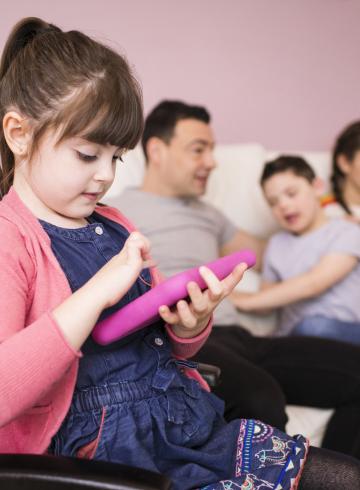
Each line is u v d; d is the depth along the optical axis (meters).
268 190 2.02
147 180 1.99
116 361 0.86
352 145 2.16
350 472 0.93
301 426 1.58
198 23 2.47
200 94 2.52
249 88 2.56
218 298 0.82
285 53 2.56
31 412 0.81
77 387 0.83
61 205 0.85
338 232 1.97
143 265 0.82
